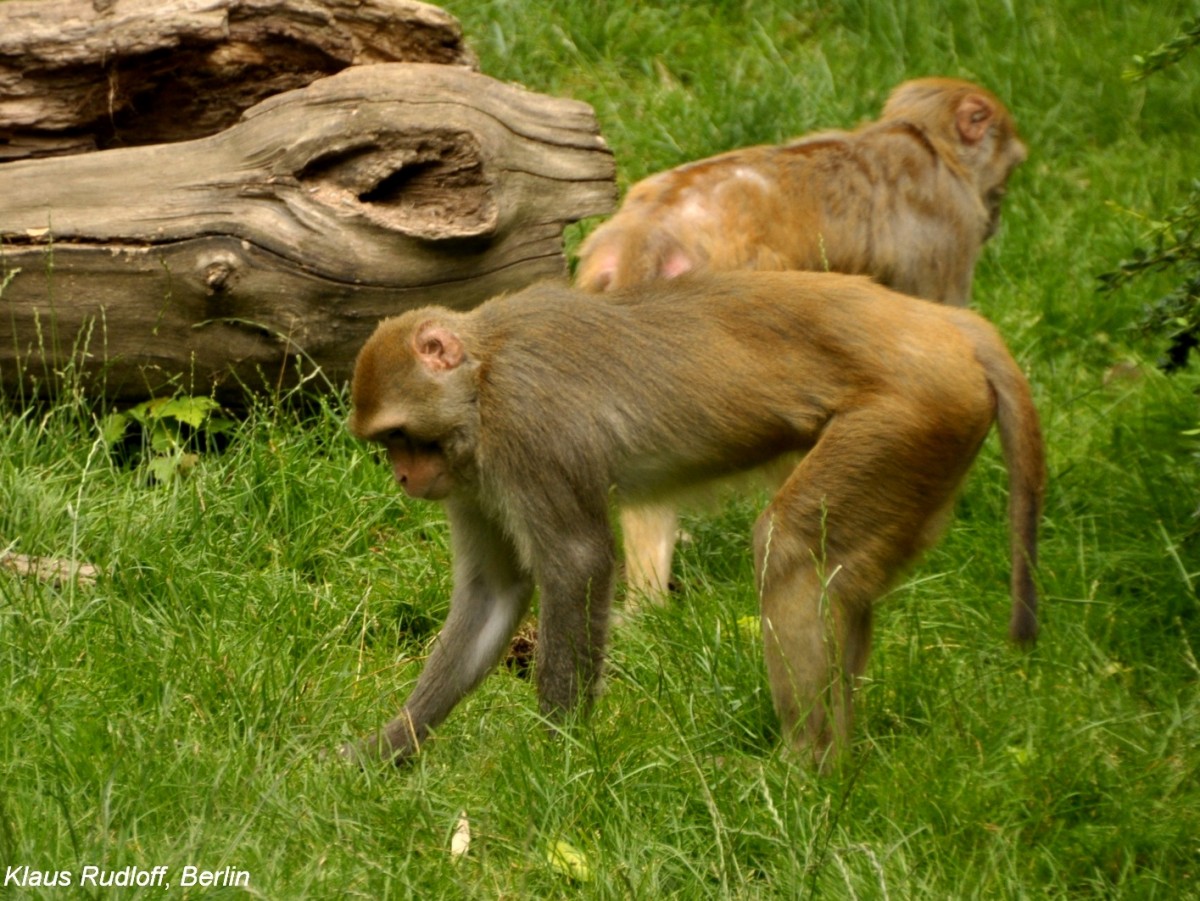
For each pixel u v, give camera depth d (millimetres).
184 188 12320
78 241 12141
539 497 9328
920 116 13672
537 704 9656
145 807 8305
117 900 7324
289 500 11961
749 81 18578
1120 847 8648
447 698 9727
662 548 11570
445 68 12766
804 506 9156
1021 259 16516
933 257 13438
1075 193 17750
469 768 9211
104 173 12312
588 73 18562
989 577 11648
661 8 19906
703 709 9781
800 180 12914
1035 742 9406
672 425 9469
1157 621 11195
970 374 9336
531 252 13062
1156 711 9953
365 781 8789
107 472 12055
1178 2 19984
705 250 12227
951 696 9695
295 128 12359
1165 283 15742
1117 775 9117
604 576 9414
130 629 10117
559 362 9422
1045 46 19484
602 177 13461
